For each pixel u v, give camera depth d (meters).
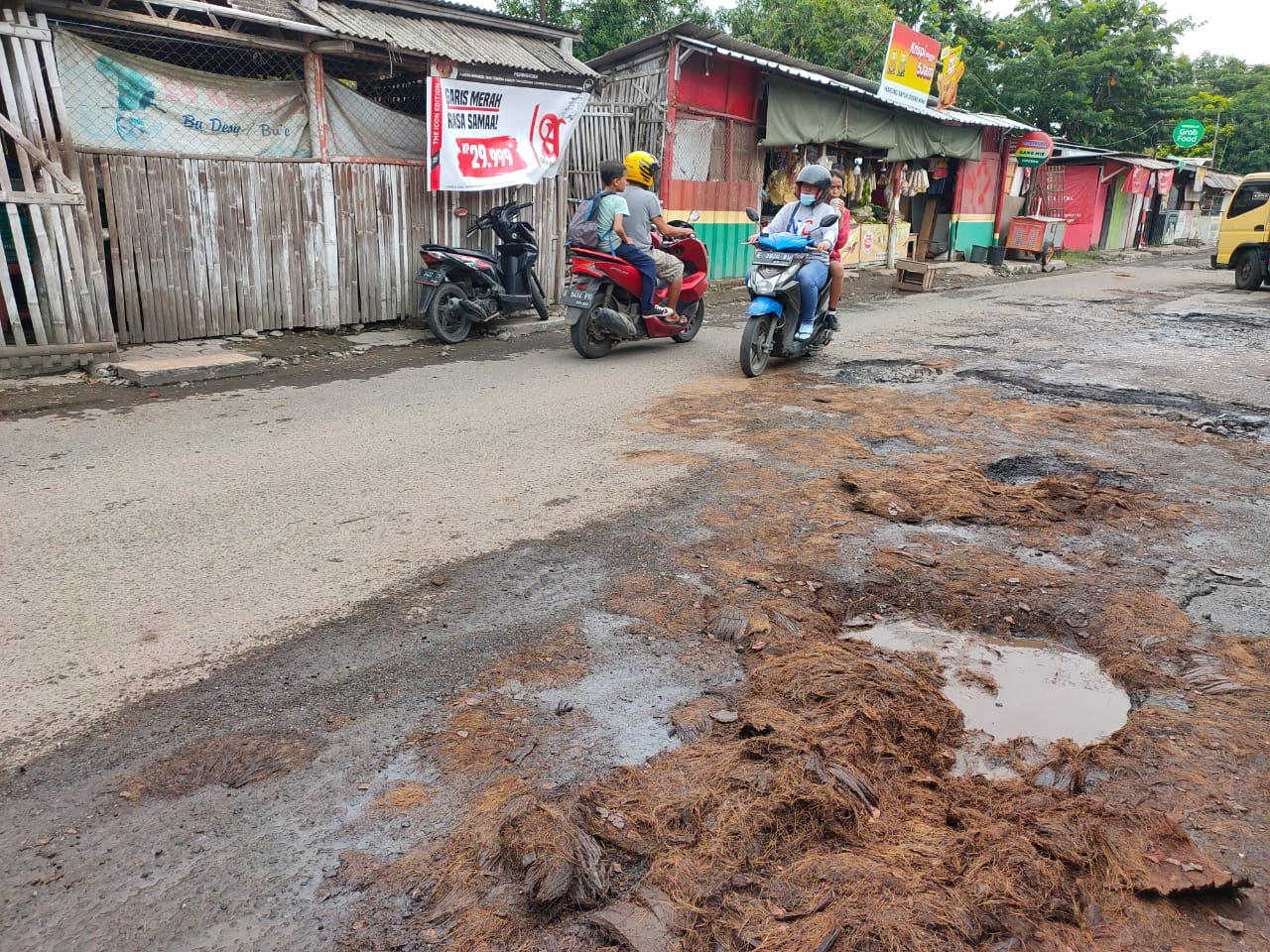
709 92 14.03
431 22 9.81
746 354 7.52
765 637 3.27
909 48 15.56
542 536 4.19
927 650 3.30
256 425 6.05
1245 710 2.87
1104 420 6.39
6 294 6.95
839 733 2.66
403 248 9.84
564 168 11.37
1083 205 26.86
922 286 14.91
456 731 2.72
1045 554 4.09
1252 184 15.03
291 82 8.78
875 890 2.07
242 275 8.64
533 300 10.23
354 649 3.18
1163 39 29.17
